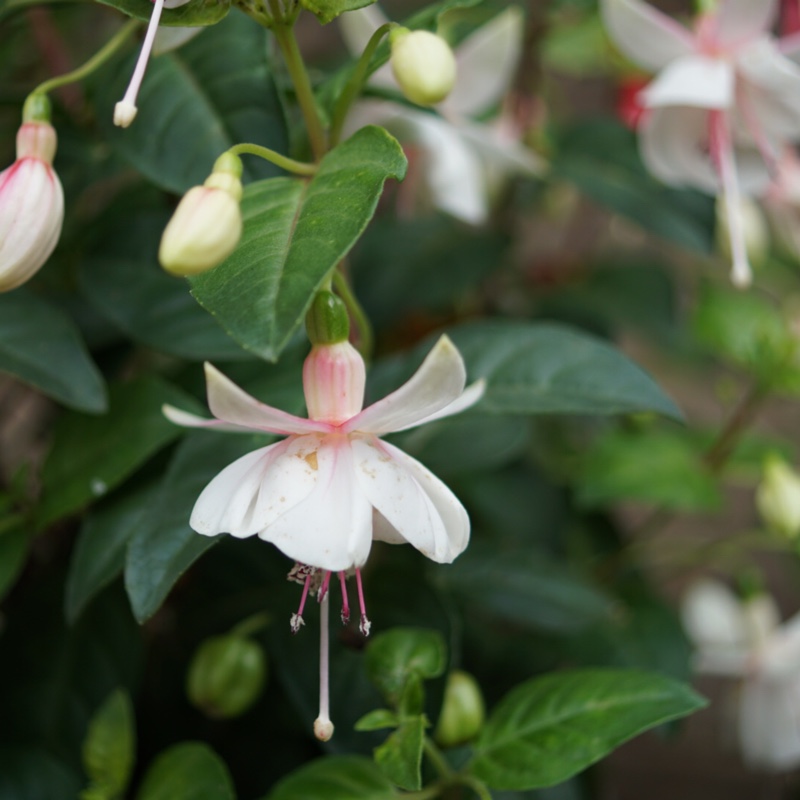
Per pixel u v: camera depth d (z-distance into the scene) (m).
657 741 0.76
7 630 0.48
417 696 0.42
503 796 0.48
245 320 0.37
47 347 0.44
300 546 0.38
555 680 0.44
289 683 0.45
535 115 0.55
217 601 0.48
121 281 0.46
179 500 0.42
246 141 0.43
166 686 0.50
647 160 0.50
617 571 0.56
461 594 0.49
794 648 0.54
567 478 0.58
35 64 0.54
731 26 0.47
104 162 0.47
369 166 0.39
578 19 0.55
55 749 0.46
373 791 0.43
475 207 0.51
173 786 0.44
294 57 0.41
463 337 0.45
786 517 0.53
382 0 0.65
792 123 0.48
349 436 0.39
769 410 0.79
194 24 0.40
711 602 0.57
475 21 0.55
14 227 0.40
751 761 0.57
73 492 0.44
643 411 0.44
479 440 0.50
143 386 0.45
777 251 0.64
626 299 0.62
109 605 0.48
